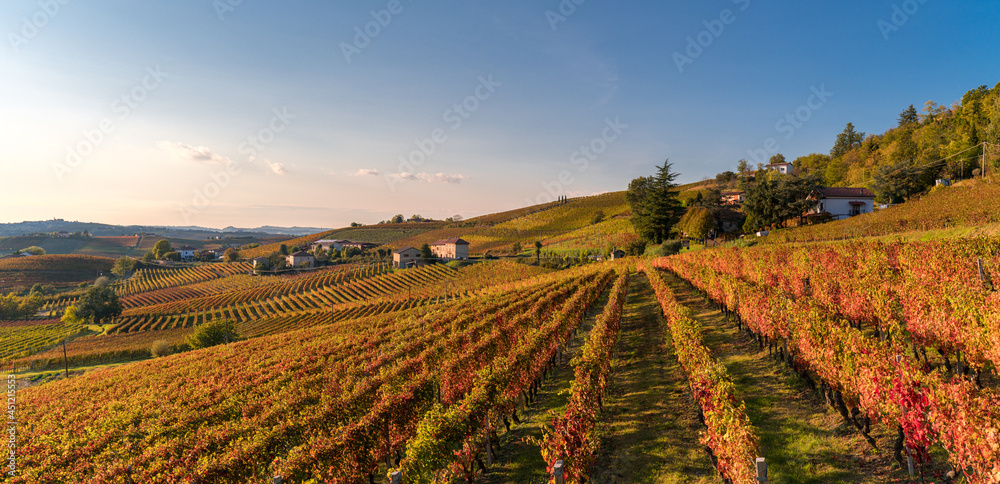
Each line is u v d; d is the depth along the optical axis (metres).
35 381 52.62
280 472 8.92
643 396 12.93
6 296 110.56
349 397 13.62
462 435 10.06
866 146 117.75
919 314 11.09
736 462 7.02
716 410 8.20
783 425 9.76
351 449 10.11
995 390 8.86
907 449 7.23
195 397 21.44
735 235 73.19
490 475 10.13
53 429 21.06
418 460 9.28
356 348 27.02
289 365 24.20
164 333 77.88
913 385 7.20
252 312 92.00
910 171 63.56
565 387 15.20
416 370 16.89
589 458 8.97
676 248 65.06
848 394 8.76
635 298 33.94
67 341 74.62
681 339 13.20
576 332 23.73
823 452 8.45
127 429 17.30
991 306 9.56
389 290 96.69
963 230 30.91
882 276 17.23
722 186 124.19
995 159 59.12
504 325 21.73
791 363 12.61
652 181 81.19
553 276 67.75
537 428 12.16
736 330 18.16
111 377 37.72
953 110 101.81
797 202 62.50
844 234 44.44
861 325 14.70
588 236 111.94
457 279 94.75
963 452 6.20
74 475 13.92
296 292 106.31
